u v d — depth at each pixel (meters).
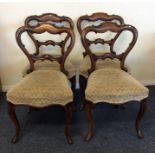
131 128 2.13
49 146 1.93
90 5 2.41
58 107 2.45
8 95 1.81
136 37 1.98
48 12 2.42
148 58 2.72
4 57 2.61
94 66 2.07
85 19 2.32
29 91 1.80
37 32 1.94
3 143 1.96
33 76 1.97
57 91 1.79
